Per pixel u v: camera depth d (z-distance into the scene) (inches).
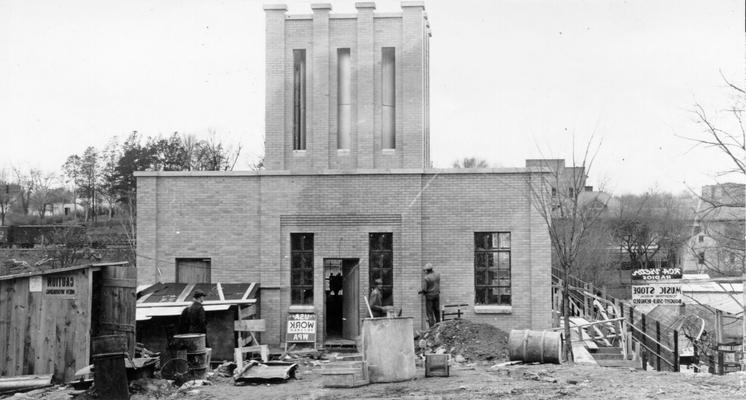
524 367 623.2
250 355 804.6
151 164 2699.3
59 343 587.5
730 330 1226.0
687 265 2460.6
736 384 506.3
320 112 1101.1
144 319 746.8
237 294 861.8
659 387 494.6
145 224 952.3
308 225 946.1
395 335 560.4
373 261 944.3
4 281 584.1
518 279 924.6
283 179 949.2
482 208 932.0
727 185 1206.3
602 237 1968.5
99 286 621.3
